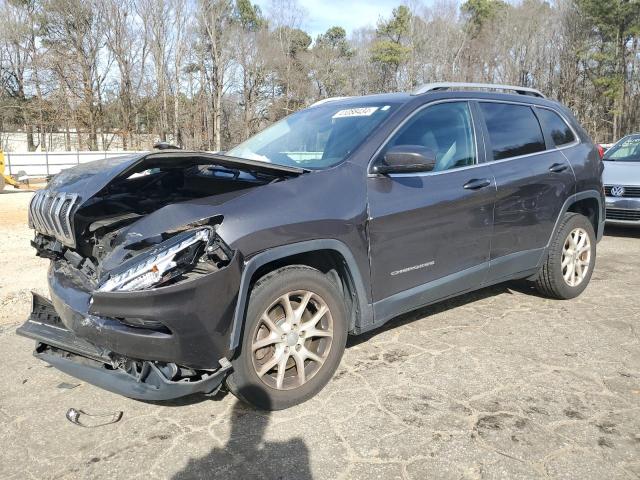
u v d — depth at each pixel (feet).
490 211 13.80
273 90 175.94
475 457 9.18
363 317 11.59
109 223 10.74
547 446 9.46
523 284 18.78
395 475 8.75
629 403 10.88
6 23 148.15
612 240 27.07
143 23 144.46
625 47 164.04
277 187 10.55
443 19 194.29
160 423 10.36
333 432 9.95
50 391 11.69
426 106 13.21
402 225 11.92
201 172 13.07
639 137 31.37
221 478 8.77
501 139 14.71
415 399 11.07
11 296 17.87
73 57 133.49
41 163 78.84
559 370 12.32
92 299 8.88
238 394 10.19
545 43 178.70
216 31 157.79
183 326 8.76
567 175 16.03
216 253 9.11
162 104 147.23
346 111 13.94
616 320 15.39
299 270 10.52
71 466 9.13
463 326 14.94
